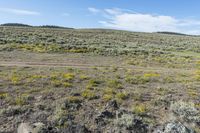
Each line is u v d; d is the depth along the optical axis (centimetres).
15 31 6600
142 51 4550
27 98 1211
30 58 2756
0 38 4662
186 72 2617
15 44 3934
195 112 1158
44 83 1531
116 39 7562
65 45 4391
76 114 1080
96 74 2028
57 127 937
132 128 981
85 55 3534
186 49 5981
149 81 1900
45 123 958
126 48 5091
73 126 950
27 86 1440
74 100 1225
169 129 968
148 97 1415
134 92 1483
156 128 1003
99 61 3045
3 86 1402
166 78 2062
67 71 2061
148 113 1152
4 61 2394
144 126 1009
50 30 8394
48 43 4519
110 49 4372
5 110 1038
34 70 2000
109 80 1777
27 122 962
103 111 1091
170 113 1165
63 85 1514
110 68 2483
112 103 1214
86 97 1312
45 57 2952
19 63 2352
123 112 1115
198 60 3894
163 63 3297
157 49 5569
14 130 910
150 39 8694
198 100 1424
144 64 3056
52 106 1134
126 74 2152
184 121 1085
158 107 1253
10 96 1230
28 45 3975
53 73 1884
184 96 1490
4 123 951
